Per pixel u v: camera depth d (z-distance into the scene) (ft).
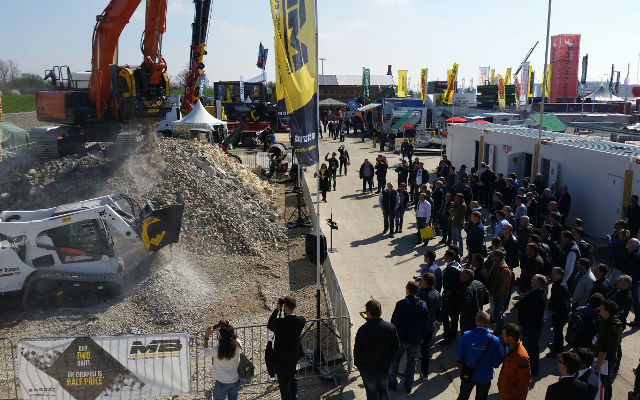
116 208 39.86
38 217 38.58
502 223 41.11
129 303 36.27
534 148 64.80
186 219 49.78
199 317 35.19
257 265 45.68
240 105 142.61
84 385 24.00
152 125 67.15
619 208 48.85
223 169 66.03
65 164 61.05
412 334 25.89
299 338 24.52
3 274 35.17
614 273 35.96
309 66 28.43
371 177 79.61
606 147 55.47
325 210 68.80
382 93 196.03
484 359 22.70
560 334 29.55
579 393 19.12
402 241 54.54
